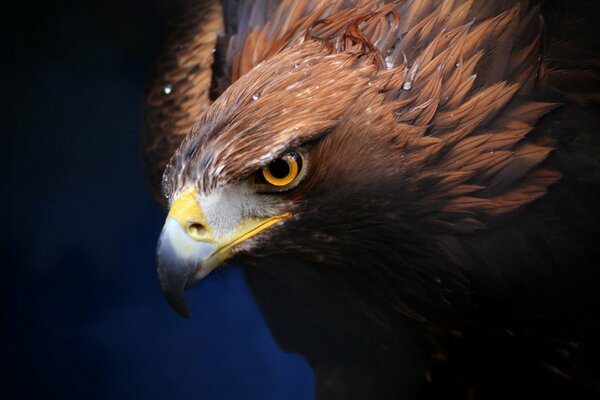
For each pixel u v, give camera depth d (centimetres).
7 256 364
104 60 343
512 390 305
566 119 298
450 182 296
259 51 303
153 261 361
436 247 298
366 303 302
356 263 299
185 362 358
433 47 296
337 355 310
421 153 296
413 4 297
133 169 349
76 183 360
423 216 297
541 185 297
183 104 319
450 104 296
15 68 358
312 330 310
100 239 361
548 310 301
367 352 308
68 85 351
